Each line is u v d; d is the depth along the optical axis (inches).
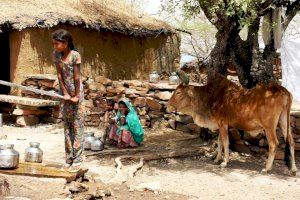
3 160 165.5
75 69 166.4
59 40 162.9
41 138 288.2
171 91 328.5
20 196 145.9
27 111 331.3
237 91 227.5
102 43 404.5
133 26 417.1
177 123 320.2
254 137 255.4
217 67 268.4
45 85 341.4
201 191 189.8
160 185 195.8
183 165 233.3
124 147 262.8
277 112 215.2
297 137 249.1
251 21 227.9
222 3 224.5
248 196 185.0
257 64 266.2
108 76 410.6
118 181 193.5
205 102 236.8
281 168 232.5
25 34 348.2
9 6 353.7
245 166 234.1
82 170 177.3
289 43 348.2
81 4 403.9
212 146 257.1
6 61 430.6
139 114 334.0
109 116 293.4
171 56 478.6
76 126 171.8
